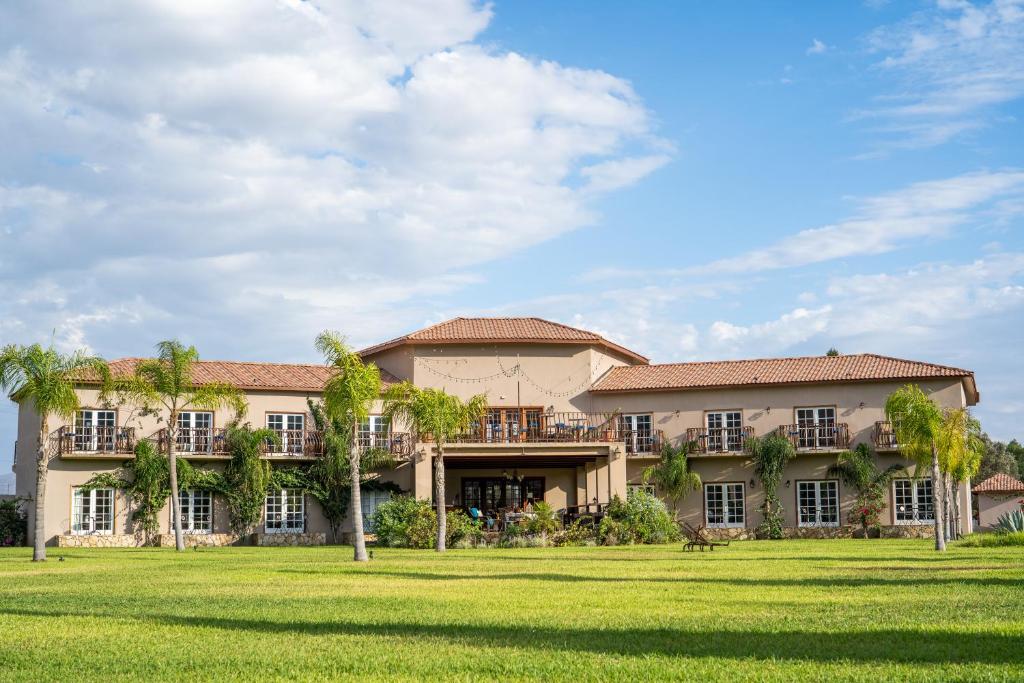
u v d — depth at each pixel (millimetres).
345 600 15445
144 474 41031
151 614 13734
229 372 44219
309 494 43750
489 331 46094
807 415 45094
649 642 10617
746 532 44750
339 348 27547
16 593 17266
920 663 9117
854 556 26531
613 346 47969
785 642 10430
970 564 21938
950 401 43156
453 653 10102
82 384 40906
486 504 45906
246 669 9414
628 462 46562
